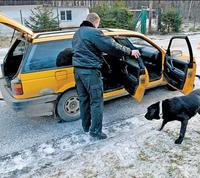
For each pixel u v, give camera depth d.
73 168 3.04
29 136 3.88
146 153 3.26
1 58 9.50
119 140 3.61
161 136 3.65
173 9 18.03
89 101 3.56
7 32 17.33
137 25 18.14
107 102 5.02
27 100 3.77
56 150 3.47
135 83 4.11
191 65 4.48
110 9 17.11
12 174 3.00
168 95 5.30
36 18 16.22
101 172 2.94
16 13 19.02
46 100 3.91
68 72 3.97
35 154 3.40
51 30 4.64
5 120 4.43
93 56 3.17
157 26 17.77
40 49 3.79
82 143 3.62
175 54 5.02
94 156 3.25
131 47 4.51
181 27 18.47
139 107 4.78
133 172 2.91
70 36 4.01
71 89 4.11
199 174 2.83
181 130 3.47
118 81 4.53
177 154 3.21
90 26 3.25
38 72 3.76
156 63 5.09
